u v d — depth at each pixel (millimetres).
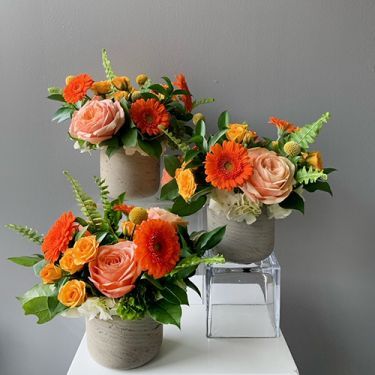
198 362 991
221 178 919
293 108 1311
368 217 1380
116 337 921
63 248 861
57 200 1357
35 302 891
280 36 1275
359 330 1444
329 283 1416
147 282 882
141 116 1037
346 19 1273
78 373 941
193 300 1253
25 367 1459
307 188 1007
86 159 1335
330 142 1336
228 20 1265
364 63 1293
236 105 1306
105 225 918
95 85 1101
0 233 1376
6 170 1343
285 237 1396
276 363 995
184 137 1169
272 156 959
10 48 1275
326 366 1466
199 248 946
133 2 1252
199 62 1281
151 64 1278
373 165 1349
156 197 1161
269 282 1081
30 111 1311
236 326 1088
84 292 836
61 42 1270
